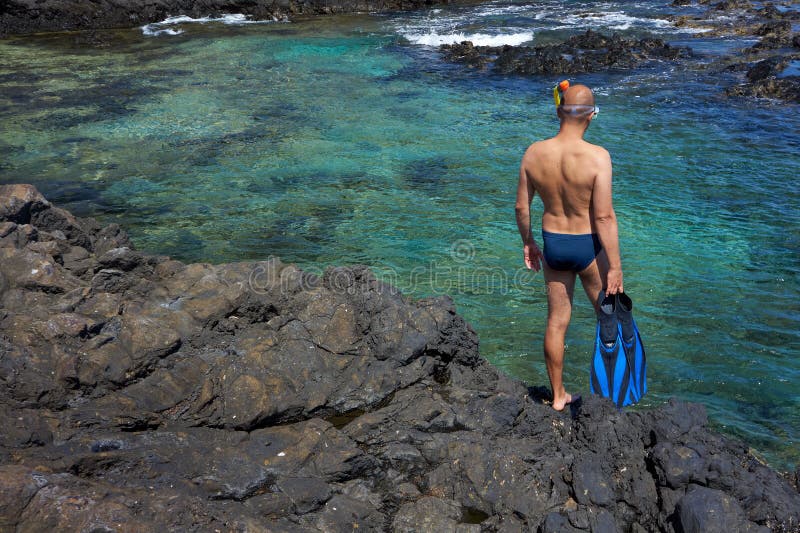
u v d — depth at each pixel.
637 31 21.77
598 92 15.24
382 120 13.64
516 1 29.06
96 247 7.21
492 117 13.79
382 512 3.76
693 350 6.23
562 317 4.43
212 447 4.01
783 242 8.45
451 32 22.33
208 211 9.69
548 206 4.25
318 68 17.80
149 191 10.38
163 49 20.19
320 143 12.38
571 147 4.08
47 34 22.73
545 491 3.87
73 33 22.89
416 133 12.88
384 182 10.63
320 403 4.57
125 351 4.62
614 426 4.20
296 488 3.76
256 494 3.75
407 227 9.10
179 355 4.76
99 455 3.65
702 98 14.62
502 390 4.84
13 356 4.41
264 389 4.45
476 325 6.73
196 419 4.33
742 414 5.35
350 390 4.70
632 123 13.16
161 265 6.14
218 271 5.82
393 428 4.36
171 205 9.89
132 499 3.27
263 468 3.90
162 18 24.91
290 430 4.25
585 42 19.20
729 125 12.93
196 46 20.56
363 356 4.89
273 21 25.09
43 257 5.61
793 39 18.52
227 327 5.13
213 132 12.99
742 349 6.23
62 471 3.51
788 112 13.56
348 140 12.53
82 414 4.10
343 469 3.97
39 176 10.94
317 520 3.61
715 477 3.73
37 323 4.66
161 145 12.32
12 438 3.71
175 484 3.63
